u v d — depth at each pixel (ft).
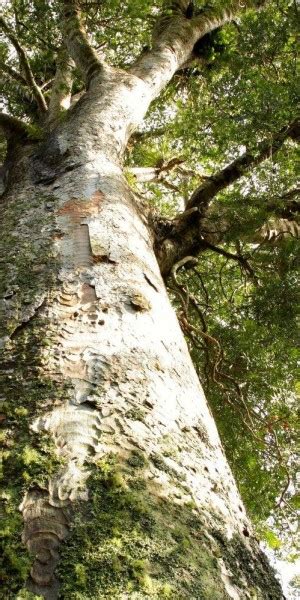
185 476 6.11
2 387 6.56
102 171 13.52
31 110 27.17
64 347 7.29
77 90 28.22
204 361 25.52
